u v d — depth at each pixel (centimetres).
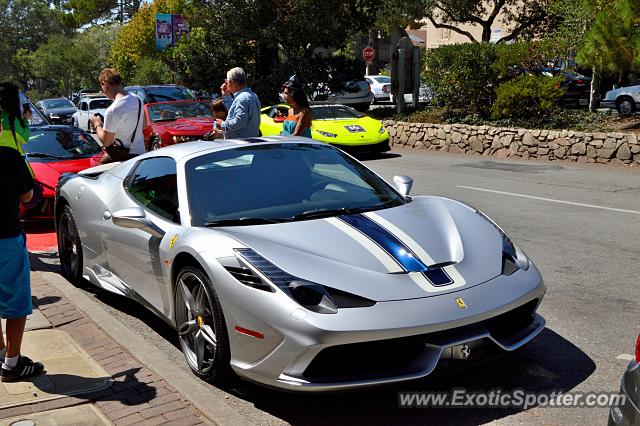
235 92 736
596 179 1162
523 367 430
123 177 555
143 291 495
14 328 409
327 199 469
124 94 723
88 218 574
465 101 1770
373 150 1566
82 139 1026
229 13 2314
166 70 3459
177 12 3841
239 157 498
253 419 376
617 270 630
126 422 361
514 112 1634
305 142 539
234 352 383
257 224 431
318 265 376
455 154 1627
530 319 411
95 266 583
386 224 428
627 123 1488
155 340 504
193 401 379
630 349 453
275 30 2270
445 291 371
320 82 2367
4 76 8294
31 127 1027
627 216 855
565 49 1681
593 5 1381
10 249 398
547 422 362
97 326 514
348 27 2330
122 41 4125
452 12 2644
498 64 1666
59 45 6178
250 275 374
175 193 475
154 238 467
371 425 366
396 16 2775
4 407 379
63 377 420
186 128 1409
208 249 400
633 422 261
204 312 411
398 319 351
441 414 375
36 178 884
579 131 1456
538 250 707
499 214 886
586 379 411
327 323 345
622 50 1275
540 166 1355
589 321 505
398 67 2030
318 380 353
